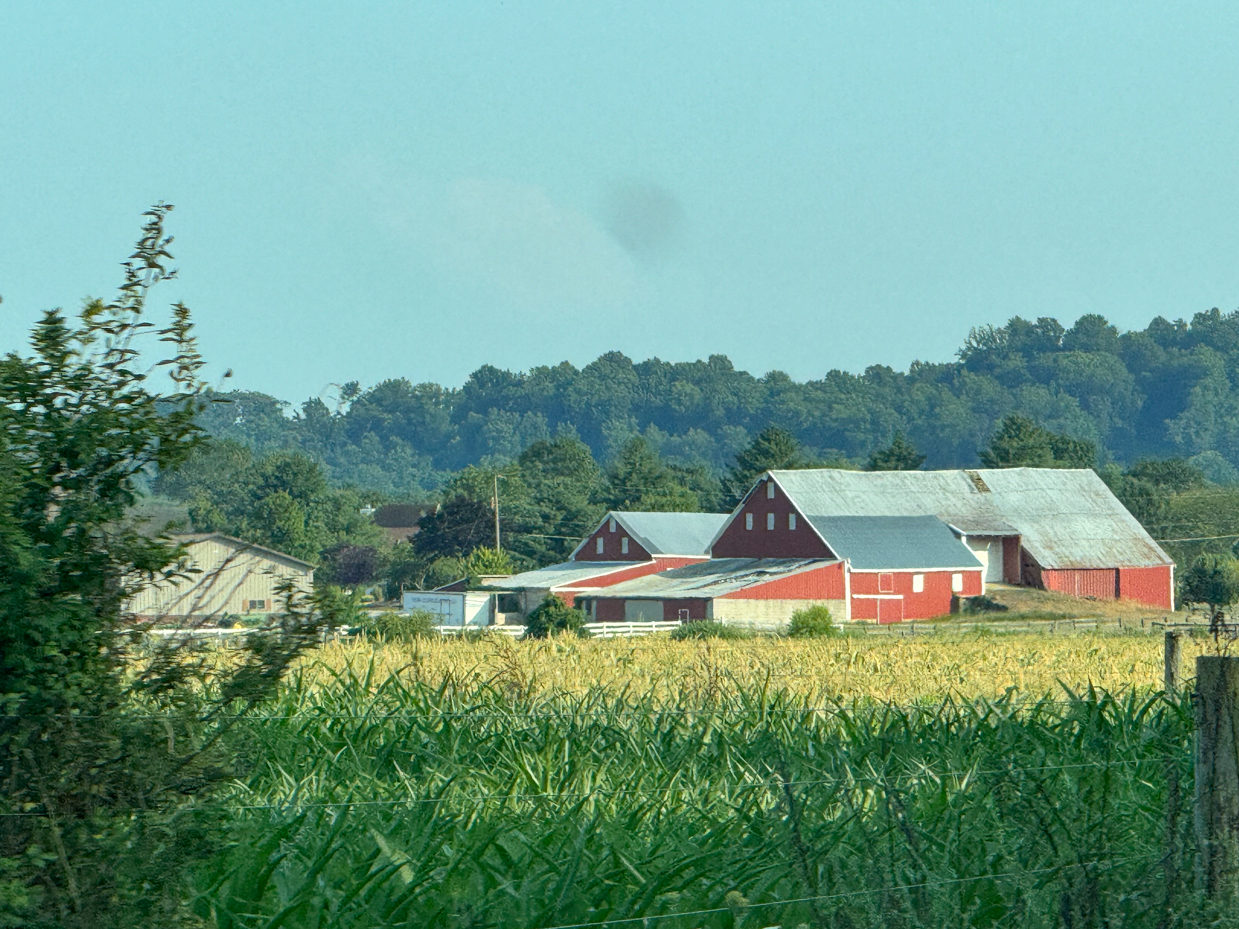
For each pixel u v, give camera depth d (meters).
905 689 82.31
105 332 19.91
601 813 31.31
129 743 19.27
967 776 34.16
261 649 20.28
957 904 25.94
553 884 26.67
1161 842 28.30
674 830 31.14
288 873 26.20
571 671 91.50
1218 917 24.25
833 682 84.12
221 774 19.84
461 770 37.47
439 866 27.14
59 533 18.88
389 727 43.94
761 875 27.45
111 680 19.25
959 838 29.25
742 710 51.47
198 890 24.77
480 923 24.52
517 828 30.62
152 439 19.69
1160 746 38.97
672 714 47.34
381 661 98.12
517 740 42.62
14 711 18.17
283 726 42.66
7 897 17.16
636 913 25.36
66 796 18.88
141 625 19.86
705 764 40.25
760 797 34.47
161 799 19.44
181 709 19.78
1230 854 24.95
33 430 19.23
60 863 18.31
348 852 28.20
